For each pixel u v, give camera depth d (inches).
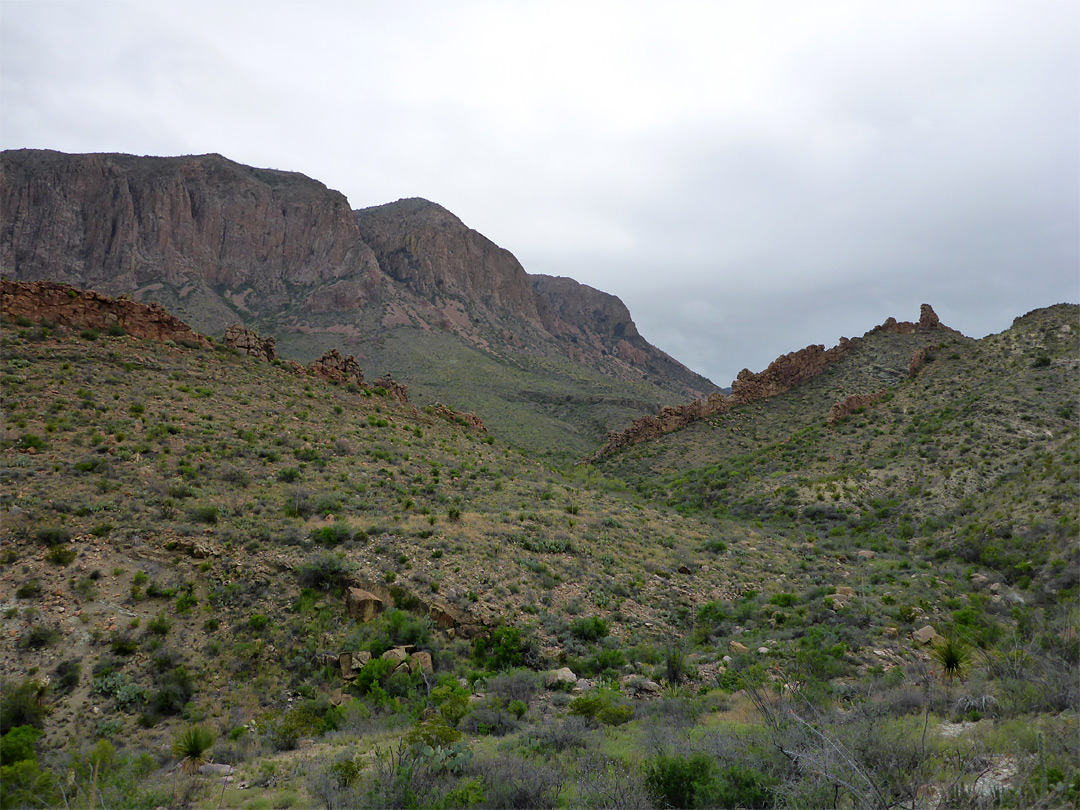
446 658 862.5
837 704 573.0
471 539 1175.0
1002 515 1653.5
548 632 948.0
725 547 1530.5
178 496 1098.1
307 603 924.6
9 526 906.7
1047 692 450.3
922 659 836.0
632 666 864.9
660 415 3624.5
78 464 1099.9
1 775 465.4
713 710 653.9
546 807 394.3
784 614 1069.1
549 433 4758.9
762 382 3774.6
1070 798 278.8
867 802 279.3
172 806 473.7
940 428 2454.5
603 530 1466.5
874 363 3639.3
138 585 880.3
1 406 1230.9
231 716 727.7
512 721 625.6
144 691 737.0
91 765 533.0
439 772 458.6
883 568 1481.3
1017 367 2728.8
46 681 714.8
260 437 1488.7
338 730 679.7
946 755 360.5
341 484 1360.7
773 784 349.4
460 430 2308.1
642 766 418.0
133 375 1560.0
